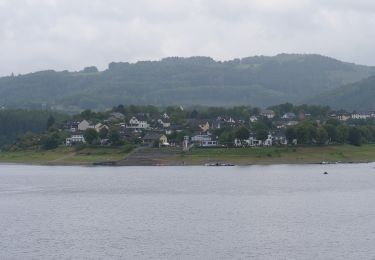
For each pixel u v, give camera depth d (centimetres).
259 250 16312
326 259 15425
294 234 18050
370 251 16088
